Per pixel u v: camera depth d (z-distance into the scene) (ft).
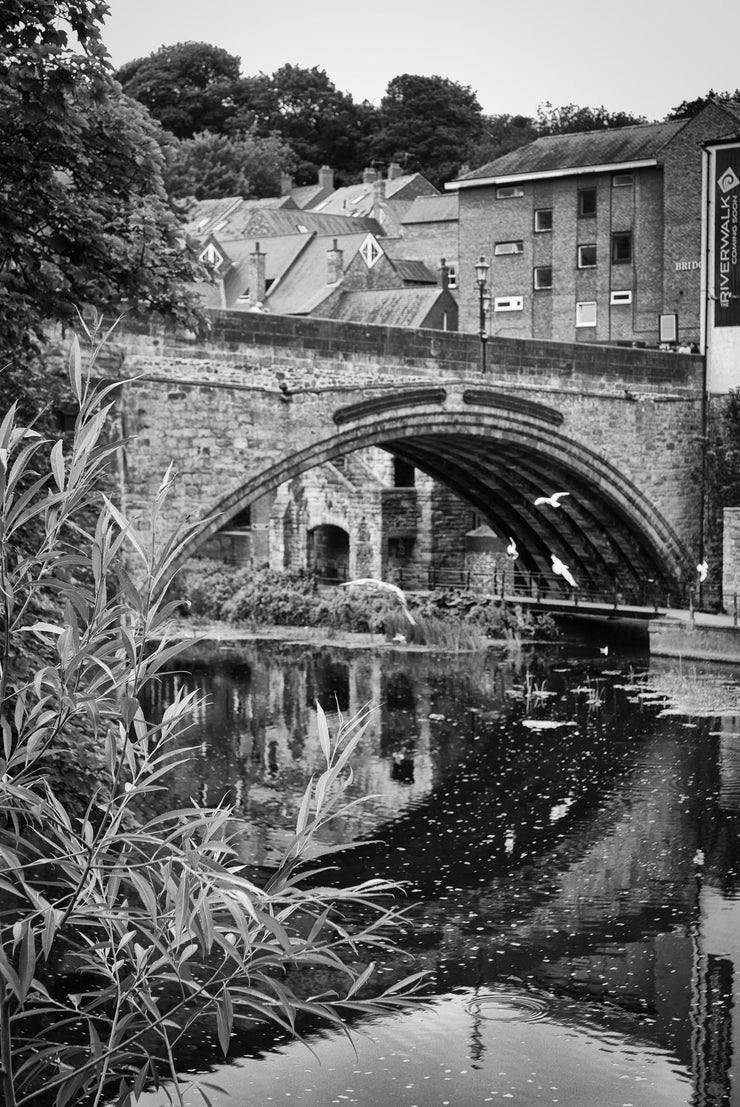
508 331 184.44
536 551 149.38
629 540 136.98
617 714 93.97
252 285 227.40
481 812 69.36
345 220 270.67
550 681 107.34
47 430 53.01
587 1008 46.01
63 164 46.85
